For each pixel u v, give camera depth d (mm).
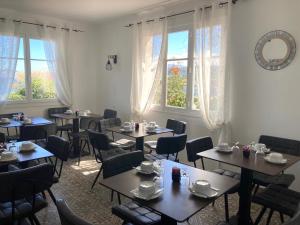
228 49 3582
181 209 1479
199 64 3922
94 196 3221
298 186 3125
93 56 6258
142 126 4152
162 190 1709
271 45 3289
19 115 4664
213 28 3730
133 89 5086
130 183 1831
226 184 1835
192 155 2902
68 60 5711
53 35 5453
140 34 4938
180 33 4383
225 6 3613
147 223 1822
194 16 3961
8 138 4293
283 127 3271
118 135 5219
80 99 6129
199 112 4184
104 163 2164
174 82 4555
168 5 4402
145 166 2006
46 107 5574
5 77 4844
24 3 4422
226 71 3617
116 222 2650
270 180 2668
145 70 4836
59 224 2584
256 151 2707
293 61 3131
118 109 5824
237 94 3674
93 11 4902
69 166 4281
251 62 3498
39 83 5449
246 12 3500
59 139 2961
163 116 4762
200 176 1999
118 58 5684
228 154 2641
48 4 4465
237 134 3721
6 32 4797
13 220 1918
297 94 3131
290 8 3113
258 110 3480
